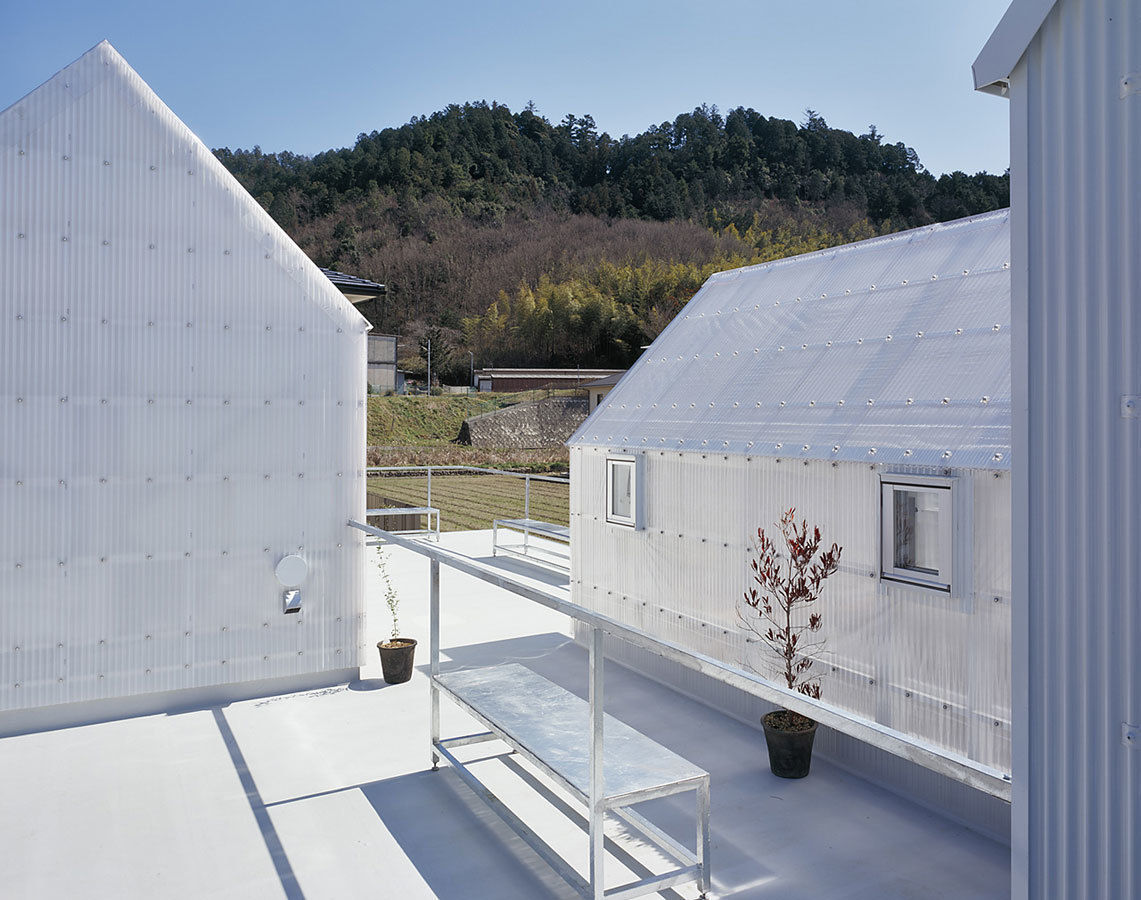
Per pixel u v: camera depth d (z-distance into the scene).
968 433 3.84
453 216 116.75
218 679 5.43
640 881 3.16
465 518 16.77
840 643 4.41
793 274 6.25
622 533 6.30
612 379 42.28
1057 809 1.67
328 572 5.74
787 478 4.75
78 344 5.00
